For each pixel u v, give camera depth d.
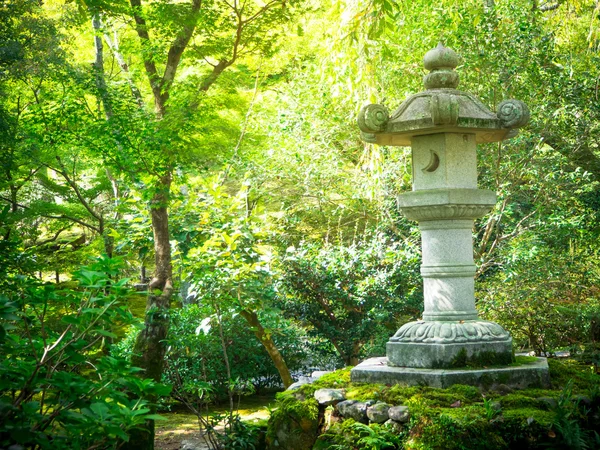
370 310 9.00
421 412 4.39
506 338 5.11
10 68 7.66
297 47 10.98
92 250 11.20
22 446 2.36
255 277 7.35
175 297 6.73
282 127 10.38
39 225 14.88
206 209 7.80
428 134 5.19
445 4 9.07
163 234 6.79
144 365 6.23
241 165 10.20
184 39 7.04
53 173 18.05
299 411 4.94
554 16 10.04
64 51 8.05
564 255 9.13
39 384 2.76
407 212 5.26
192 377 8.70
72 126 7.06
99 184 13.61
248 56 8.10
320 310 9.31
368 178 9.58
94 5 6.61
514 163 9.11
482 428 4.22
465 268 5.21
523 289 8.81
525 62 8.91
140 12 6.84
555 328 8.65
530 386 4.84
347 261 9.44
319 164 10.34
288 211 11.20
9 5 7.66
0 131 7.31
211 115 7.26
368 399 4.79
